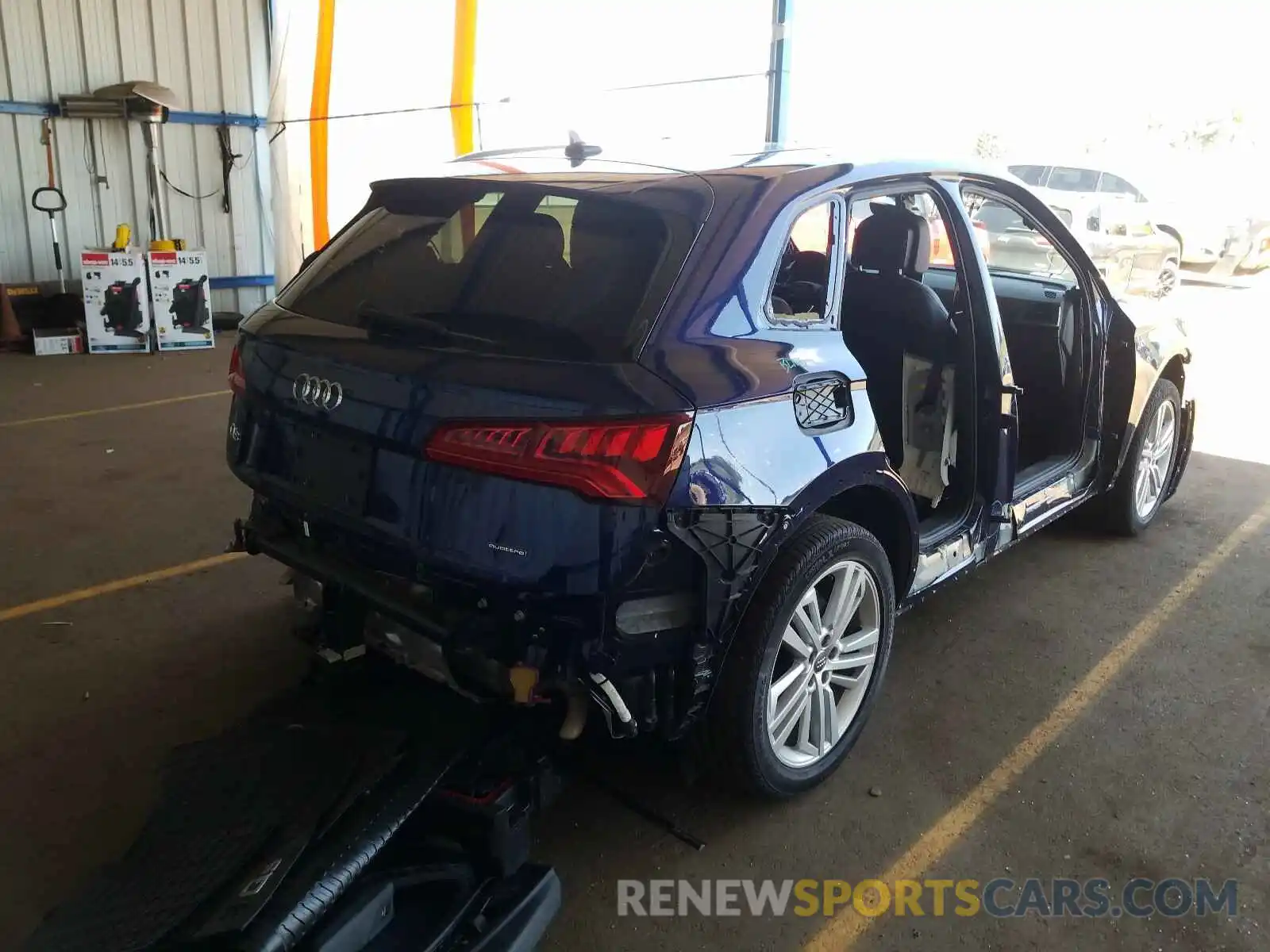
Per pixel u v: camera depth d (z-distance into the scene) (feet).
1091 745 9.14
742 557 6.75
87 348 26.71
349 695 7.86
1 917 6.79
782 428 7.02
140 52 28.48
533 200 7.44
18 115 27.07
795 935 6.89
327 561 7.50
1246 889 7.38
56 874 7.22
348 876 5.86
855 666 8.55
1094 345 11.91
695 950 6.75
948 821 8.07
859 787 8.49
